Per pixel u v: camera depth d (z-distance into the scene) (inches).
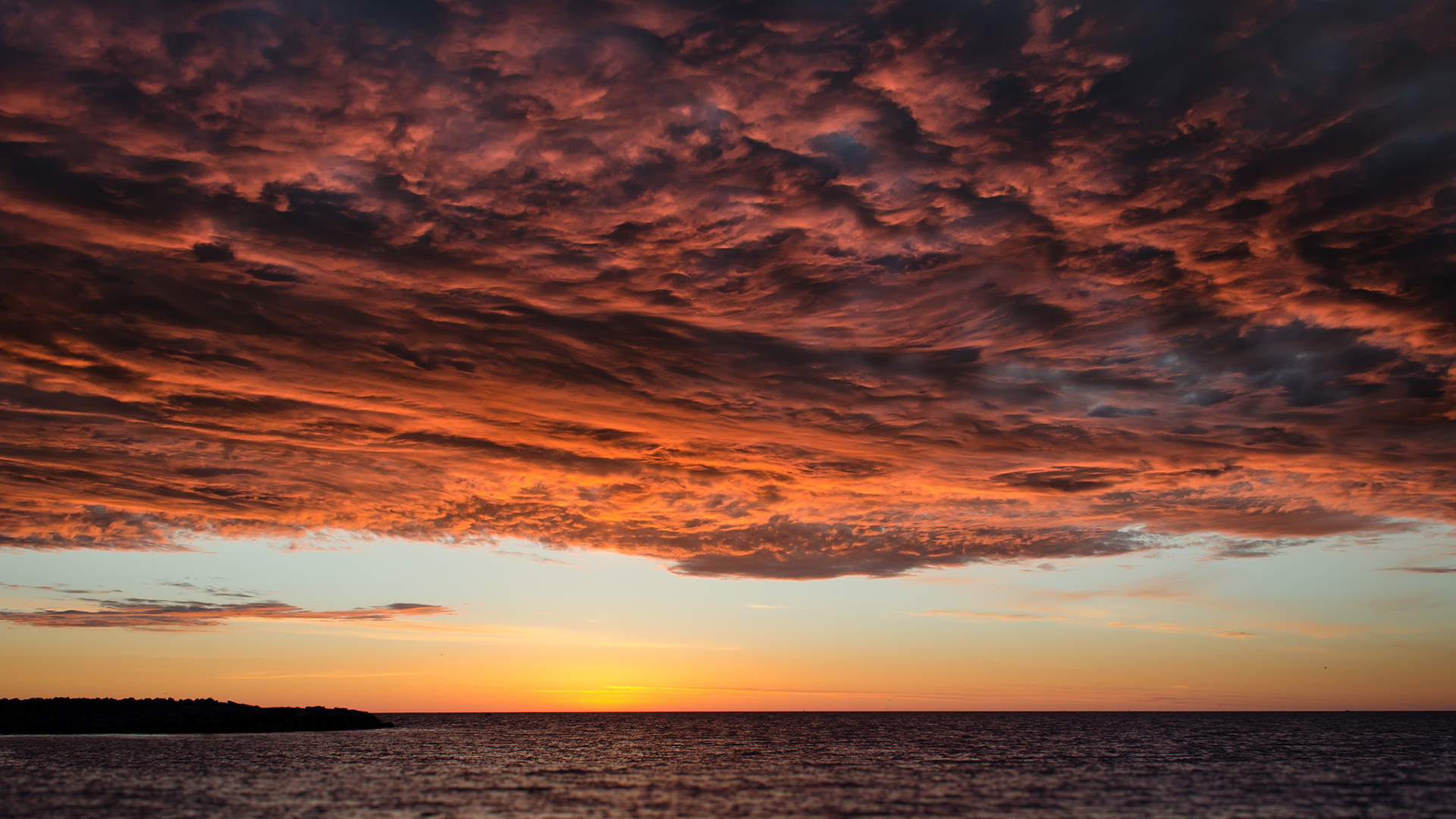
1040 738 5019.7
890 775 2522.1
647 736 5531.5
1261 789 2119.8
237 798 1871.3
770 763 3024.1
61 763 2625.5
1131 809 1763.0
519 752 3572.8
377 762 2876.5
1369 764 2883.9
